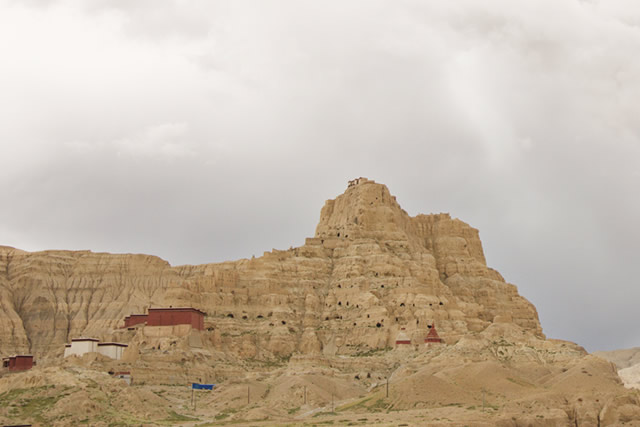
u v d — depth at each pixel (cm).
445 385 19125
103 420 16912
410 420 16462
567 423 16562
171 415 18525
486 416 16562
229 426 16588
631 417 16538
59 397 17600
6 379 18662
